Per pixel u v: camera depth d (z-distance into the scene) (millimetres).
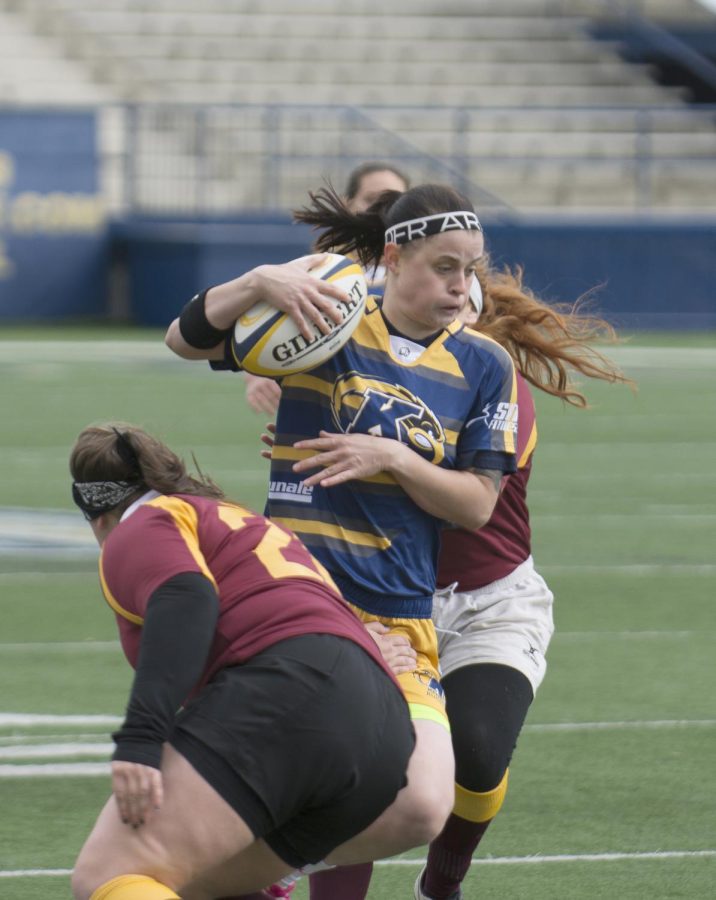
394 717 12617
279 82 114625
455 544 16312
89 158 97688
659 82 122500
